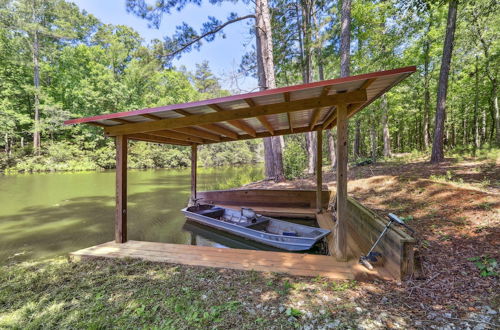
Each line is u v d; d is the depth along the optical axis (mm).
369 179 7535
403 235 2826
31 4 20000
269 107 3352
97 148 23281
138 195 10539
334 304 2330
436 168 7262
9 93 19500
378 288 2600
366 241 3846
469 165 6910
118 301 2471
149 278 2971
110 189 11992
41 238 5367
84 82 21266
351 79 2510
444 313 2088
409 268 2689
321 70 12898
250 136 6605
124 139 4301
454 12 7645
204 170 23359
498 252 2834
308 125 6133
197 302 2410
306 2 12789
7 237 5438
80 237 5441
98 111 22219
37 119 20422
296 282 2801
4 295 2658
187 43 10055
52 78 23062
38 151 20141
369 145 23141
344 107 3166
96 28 25828
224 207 7031
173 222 6625
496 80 11562
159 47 9914
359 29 11953
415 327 1950
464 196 4613
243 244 5035
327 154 20312
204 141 7312
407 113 16156
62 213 7531
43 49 21188
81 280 2961
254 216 5484
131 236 5547
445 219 4016
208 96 27219
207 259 3521
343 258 3330
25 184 13336
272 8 11859
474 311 2074
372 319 2076
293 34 13719
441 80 7957
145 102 24812
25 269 3412
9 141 20891
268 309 2279
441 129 8023
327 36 11406
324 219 5871
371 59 12336
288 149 12008
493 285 2367
